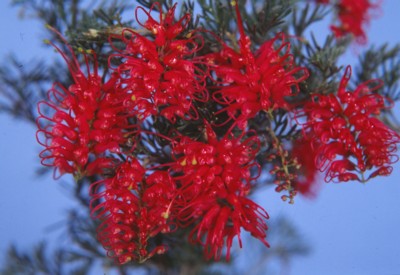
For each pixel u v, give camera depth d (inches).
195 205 15.8
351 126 16.0
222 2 16.6
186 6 16.3
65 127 15.5
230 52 15.6
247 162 16.1
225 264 19.0
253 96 15.5
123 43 16.8
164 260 18.7
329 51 16.6
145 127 17.0
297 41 17.2
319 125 16.0
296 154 16.8
